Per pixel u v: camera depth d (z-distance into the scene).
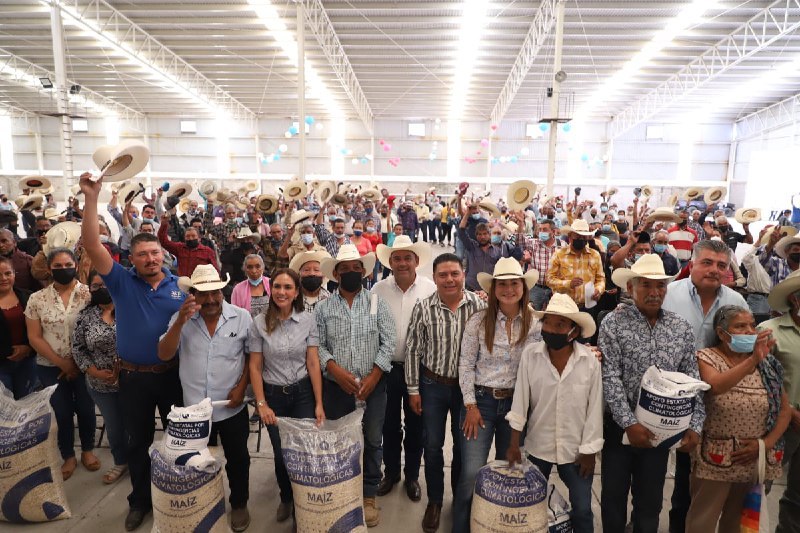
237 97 25.08
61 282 3.17
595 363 2.35
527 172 29.44
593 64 18.34
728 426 2.31
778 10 13.43
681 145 28.84
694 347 2.37
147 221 7.28
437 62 18.52
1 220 6.25
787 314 2.46
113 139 29.14
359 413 2.68
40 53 18.34
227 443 2.82
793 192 22.78
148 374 2.80
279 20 14.87
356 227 8.80
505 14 14.29
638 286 2.37
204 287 2.61
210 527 2.49
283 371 2.80
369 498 2.91
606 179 29.20
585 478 2.38
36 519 2.82
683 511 2.71
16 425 2.77
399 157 29.78
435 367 2.75
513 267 2.47
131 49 17.33
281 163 29.91
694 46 16.36
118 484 3.27
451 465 3.21
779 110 24.36
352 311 2.90
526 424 2.53
